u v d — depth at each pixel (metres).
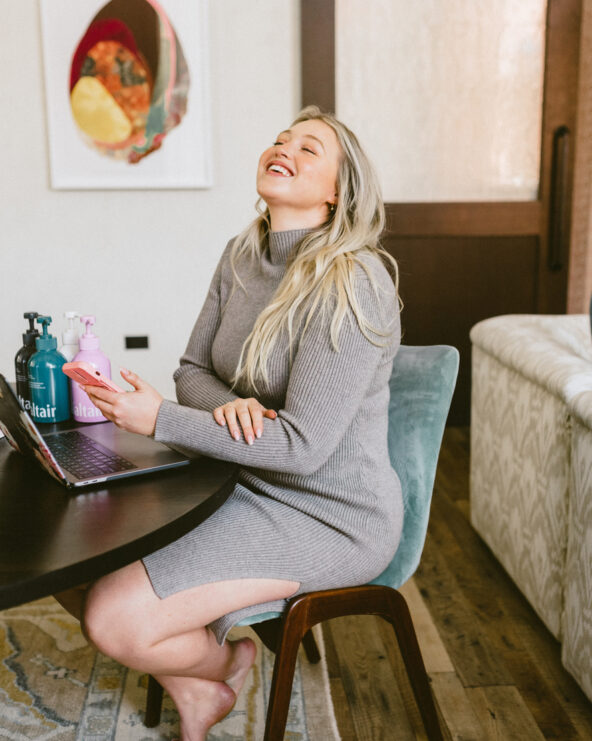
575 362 1.63
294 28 3.20
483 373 2.15
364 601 1.14
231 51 3.20
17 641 1.69
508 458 1.94
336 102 3.30
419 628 1.80
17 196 3.27
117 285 3.38
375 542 1.16
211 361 1.49
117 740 1.36
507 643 1.73
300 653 1.68
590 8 3.50
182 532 0.89
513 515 1.90
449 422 3.58
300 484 1.19
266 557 1.08
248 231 1.47
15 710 1.44
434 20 3.25
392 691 1.54
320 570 1.11
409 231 3.38
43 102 3.20
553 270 3.46
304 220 1.37
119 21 3.11
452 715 1.46
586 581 1.42
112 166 3.24
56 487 1.00
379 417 1.24
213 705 1.17
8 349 3.41
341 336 1.12
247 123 3.27
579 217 3.79
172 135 3.23
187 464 1.10
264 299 1.37
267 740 1.09
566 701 1.51
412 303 3.46
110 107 3.18
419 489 1.24
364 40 3.25
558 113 3.30
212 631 1.13
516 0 3.23
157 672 1.07
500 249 3.44
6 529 0.85
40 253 3.33
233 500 1.18
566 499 1.58
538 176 3.41
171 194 3.31
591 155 3.71
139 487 1.00
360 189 1.32
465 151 3.38
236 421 1.13
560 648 1.71
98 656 1.64
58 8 3.09
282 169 1.32
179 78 3.17
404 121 3.34
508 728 1.42
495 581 2.04
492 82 3.31
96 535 0.83
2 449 1.18
